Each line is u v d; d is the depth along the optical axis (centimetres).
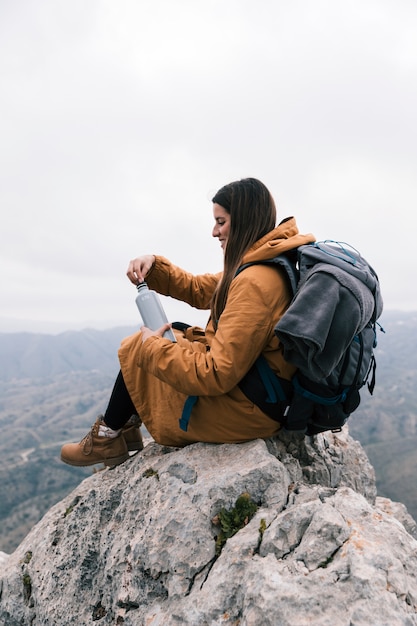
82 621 383
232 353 313
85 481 491
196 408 362
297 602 250
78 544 418
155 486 374
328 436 518
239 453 361
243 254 343
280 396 337
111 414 418
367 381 353
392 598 243
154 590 328
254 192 343
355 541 273
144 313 363
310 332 280
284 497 336
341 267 305
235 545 304
